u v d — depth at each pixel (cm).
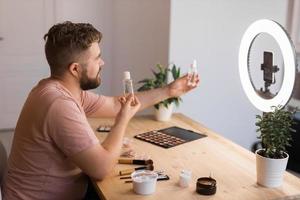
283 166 130
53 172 136
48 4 373
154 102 186
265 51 159
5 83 376
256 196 124
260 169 131
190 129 196
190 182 133
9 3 360
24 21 368
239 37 261
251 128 280
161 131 191
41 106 131
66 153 131
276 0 262
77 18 385
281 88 146
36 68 383
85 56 137
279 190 129
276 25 148
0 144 159
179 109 260
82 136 129
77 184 144
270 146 131
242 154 162
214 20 254
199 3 248
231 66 265
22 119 139
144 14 306
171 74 243
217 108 269
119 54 378
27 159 136
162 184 132
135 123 205
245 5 257
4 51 368
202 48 255
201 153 162
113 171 142
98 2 388
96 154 129
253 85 163
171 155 160
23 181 138
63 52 135
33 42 376
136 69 333
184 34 250
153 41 288
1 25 361
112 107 185
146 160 149
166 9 257
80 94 162
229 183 134
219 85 265
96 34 139
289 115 131
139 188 123
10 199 139
